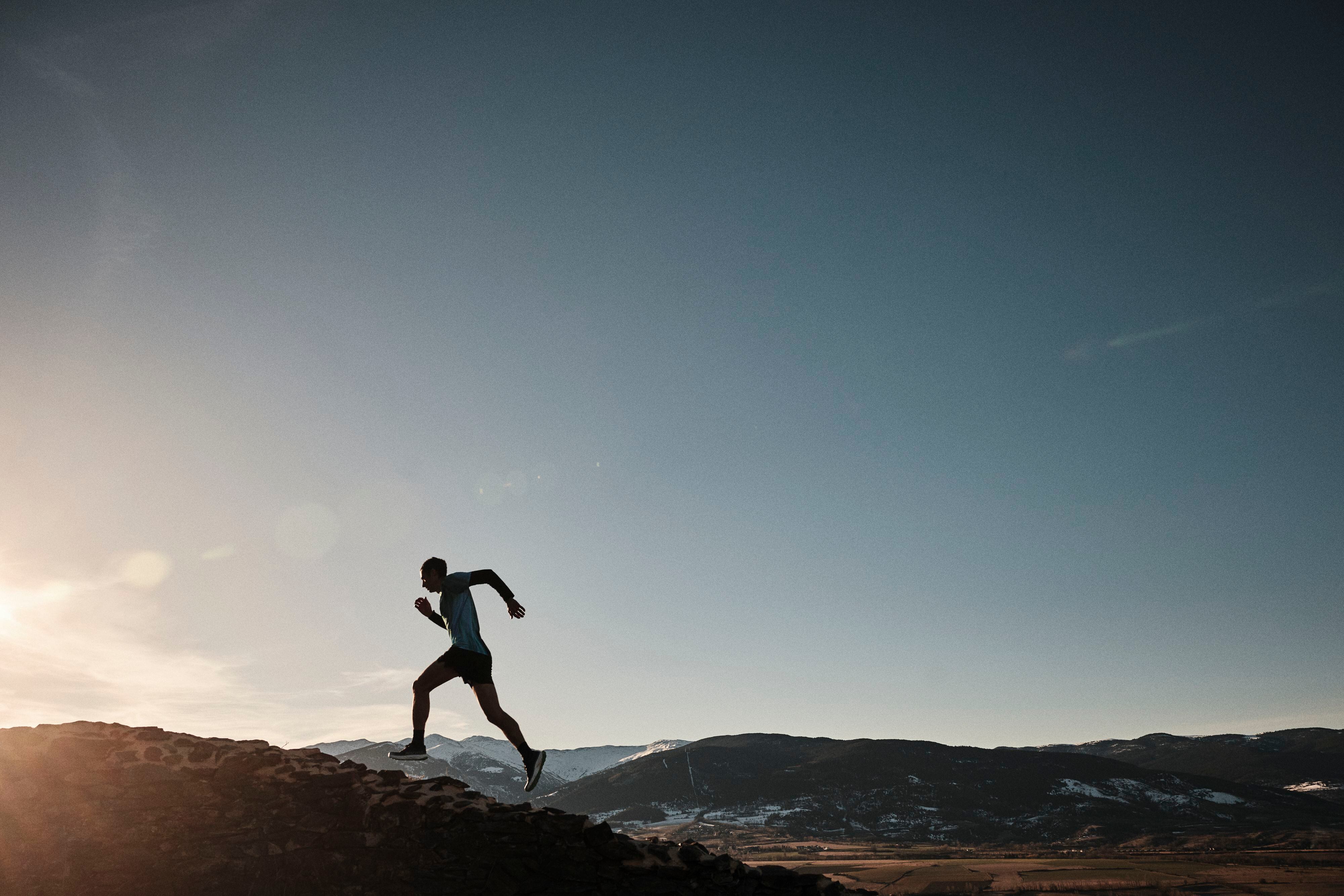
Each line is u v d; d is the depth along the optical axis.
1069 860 170.25
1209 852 198.00
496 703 9.02
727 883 9.22
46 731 9.98
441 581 9.25
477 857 8.93
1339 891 112.31
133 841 8.85
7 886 8.51
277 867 8.75
